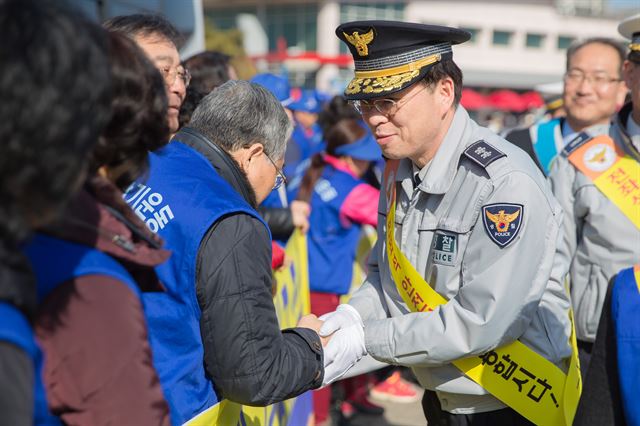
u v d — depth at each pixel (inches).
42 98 34.4
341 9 1392.7
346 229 149.3
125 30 81.8
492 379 76.3
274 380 62.9
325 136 153.9
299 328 71.4
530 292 72.2
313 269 149.3
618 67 134.7
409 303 79.4
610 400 62.0
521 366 76.4
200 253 61.7
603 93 134.9
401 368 202.2
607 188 112.0
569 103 139.0
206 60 107.3
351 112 150.6
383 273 86.9
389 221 82.4
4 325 34.6
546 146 139.4
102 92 37.9
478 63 1636.3
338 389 168.1
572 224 115.7
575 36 1716.3
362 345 78.4
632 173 111.8
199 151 70.0
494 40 1646.2
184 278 61.9
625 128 113.5
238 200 65.1
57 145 35.4
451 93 75.5
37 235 41.5
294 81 1326.3
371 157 144.9
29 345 35.5
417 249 79.0
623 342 60.5
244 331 61.2
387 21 72.2
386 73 73.0
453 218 75.0
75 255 41.9
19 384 34.3
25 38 34.4
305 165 187.8
